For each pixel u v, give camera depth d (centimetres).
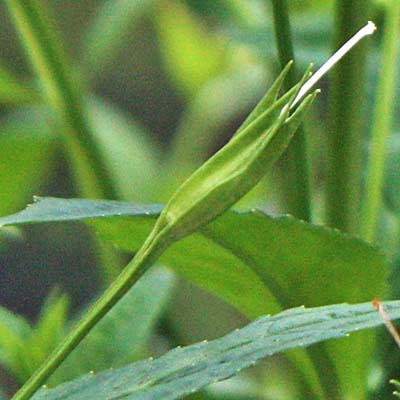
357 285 28
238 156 24
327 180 31
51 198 26
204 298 43
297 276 28
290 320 25
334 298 29
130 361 32
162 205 26
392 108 36
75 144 33
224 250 28
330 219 31
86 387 26
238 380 35
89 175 33
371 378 32
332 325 25
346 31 30
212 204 24
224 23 43
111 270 34
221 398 34
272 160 24
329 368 30
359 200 33
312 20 38
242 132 24
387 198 35
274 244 28
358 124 30
